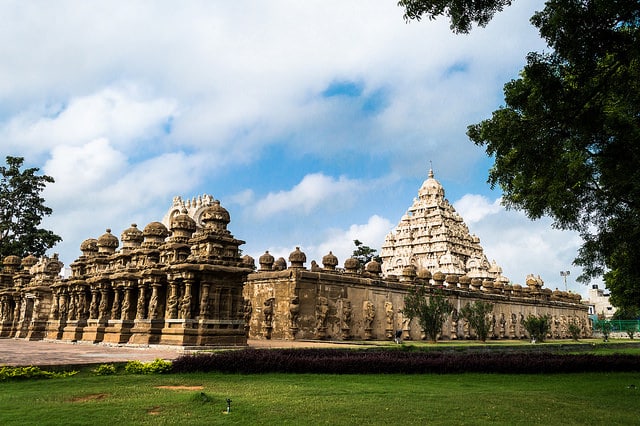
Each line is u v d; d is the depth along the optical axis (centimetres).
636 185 1542
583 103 1463
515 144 1569
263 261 3609
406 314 3456
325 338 3247
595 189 1816
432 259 7250
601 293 12100
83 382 1371
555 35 1400
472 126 1730
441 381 1619
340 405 1104
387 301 3772
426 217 7788
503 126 1573
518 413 1081
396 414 1029
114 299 2870
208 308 2325
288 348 2183
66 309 3350
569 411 1126
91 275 3134
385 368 1762
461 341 4050
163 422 909
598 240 1989
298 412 1020
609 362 2120
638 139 1499
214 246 2412
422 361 1817
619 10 1303
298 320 3145
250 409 1034
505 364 1911
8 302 4106
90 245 3456
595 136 1575
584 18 1328
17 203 5569
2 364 1525
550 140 1548
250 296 3503
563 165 1666
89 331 2919
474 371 1875
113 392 1214
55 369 1506
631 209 1802
